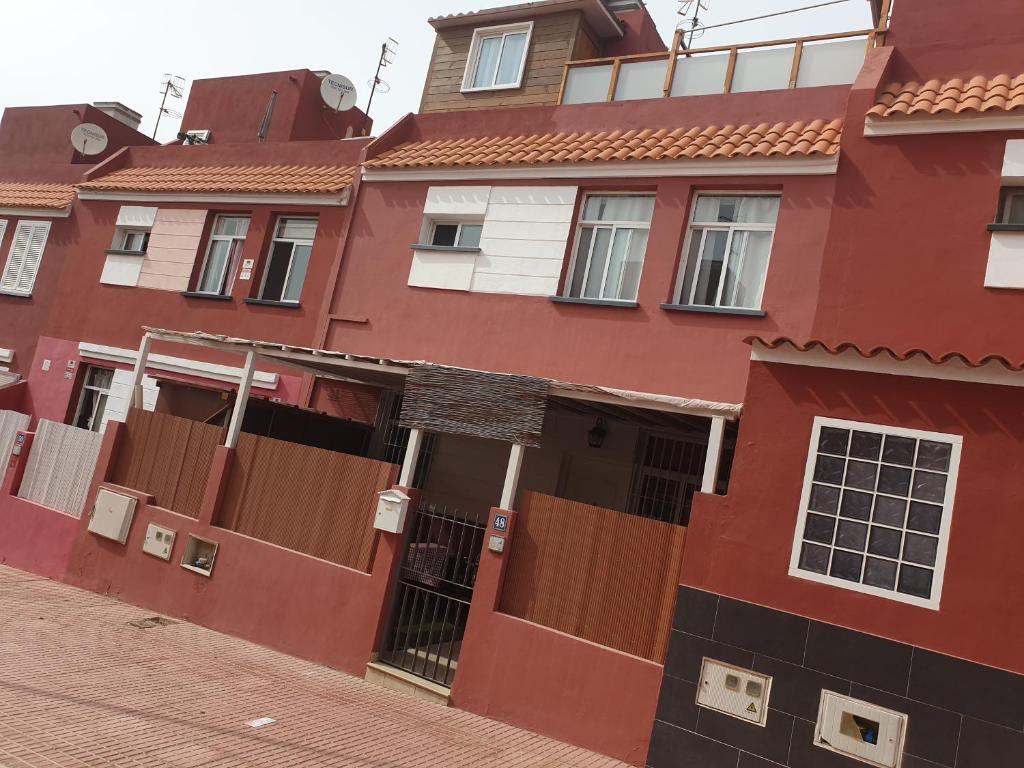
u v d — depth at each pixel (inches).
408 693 341.4
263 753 259.6
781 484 280.1
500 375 349.7
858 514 266.4
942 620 247.8
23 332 657.6
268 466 412.2
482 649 328.2
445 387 363.3
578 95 506.0
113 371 602.9
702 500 293.1
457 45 629.9
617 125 460.4
